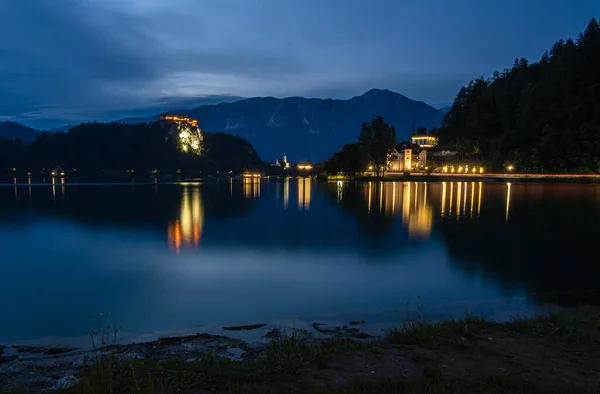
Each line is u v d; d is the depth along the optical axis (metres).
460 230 39.12
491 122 163.62
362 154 147.88
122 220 50.31
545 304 16.91
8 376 9.26
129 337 12.98
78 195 97.62
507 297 18.44
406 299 18.39
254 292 19.84
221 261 27.02
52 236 38.41
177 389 7.14
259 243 33.53
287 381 7.51
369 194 83.38
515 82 163.12
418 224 43.09
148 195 96.50
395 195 78.94
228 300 18.58
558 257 27.48
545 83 140.88
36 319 16.22
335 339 11.56
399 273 23.45
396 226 42.09
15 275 23.94
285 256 28.38
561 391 6.81
